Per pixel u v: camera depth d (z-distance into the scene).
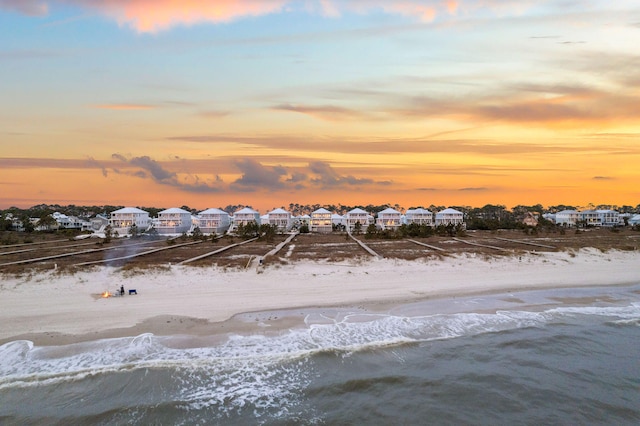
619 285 39.97
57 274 37.16
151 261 45.66
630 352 23.38
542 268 48.47
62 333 24.53
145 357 21.50
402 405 17.78
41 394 17.94
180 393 18.22
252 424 16.25
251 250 59.09
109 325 26.00
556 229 114.75
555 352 23.28
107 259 47.00
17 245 68.25
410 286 38.09
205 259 47.72
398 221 126.06
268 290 35.59
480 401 18.19
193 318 27.69
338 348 22.91
